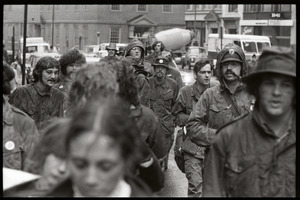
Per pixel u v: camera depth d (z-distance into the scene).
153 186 4.59
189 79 26.58
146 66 12.76
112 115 2.91
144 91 9.97
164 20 72.94
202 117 6.78
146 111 5.25
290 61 3.92
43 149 3.43
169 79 10.92
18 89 7.65
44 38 69.69
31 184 3.90
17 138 4.97
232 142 4.09
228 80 6.75
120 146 2.87
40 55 30.75
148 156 4.45
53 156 3.45
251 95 4.16
